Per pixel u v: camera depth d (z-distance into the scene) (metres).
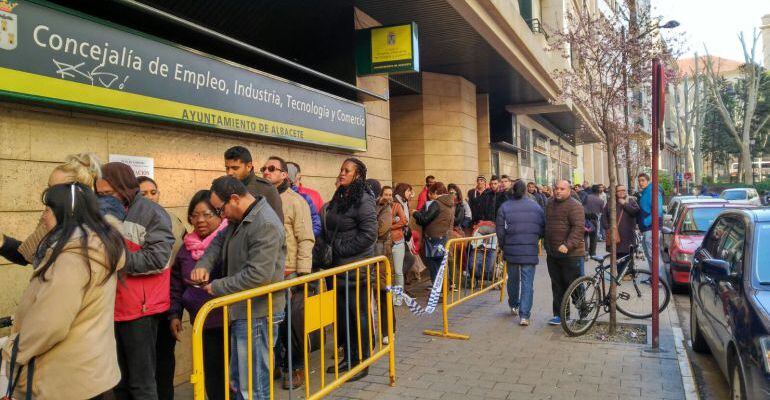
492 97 16.66
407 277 8.91
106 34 4.44
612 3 9.05
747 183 45.53
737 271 4.56
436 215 8.82
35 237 2.95
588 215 13.91
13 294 3.98
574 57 9.97
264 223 3.57
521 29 11.48
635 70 8.72
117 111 4.54
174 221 4.37
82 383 2.48
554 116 22.89
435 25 9.76
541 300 8.94
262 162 6.60
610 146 7.45
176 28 6.68
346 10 8.73
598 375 5.23
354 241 5.06
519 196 7.41
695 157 48.38
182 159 5.42
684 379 5.09
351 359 5.05
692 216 10.99
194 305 4.14
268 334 3.68
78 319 2.50
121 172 3.57
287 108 6.75
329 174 8.10
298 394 4.81
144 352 3.59
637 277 8.00
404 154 13.30
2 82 3.73
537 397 4.70
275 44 8.29
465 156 13.80
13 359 2.42
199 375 3.00
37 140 4.15
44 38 3.99
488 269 9.05
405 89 12.59
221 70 5.66
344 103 8.11
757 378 3.54
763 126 58.94
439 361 5.75
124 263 2.72
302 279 3.96
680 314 8.55
